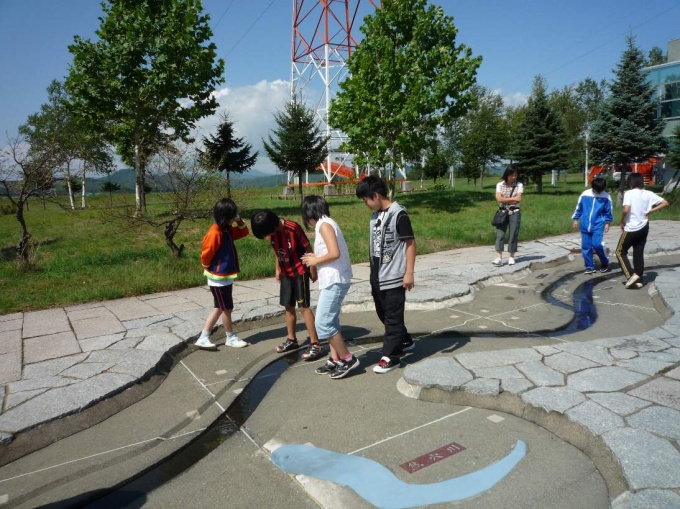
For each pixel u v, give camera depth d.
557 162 29.14
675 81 25.42
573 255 10.23
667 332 4.77
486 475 2.79
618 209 18.77
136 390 4.11
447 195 25.95
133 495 2.80
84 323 6.01
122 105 16.61
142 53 15.98
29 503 2.75
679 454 2.67
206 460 3.13
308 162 22.94
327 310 4.09
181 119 17.34
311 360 4.75
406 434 3.29
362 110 19.73
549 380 3.70
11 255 10.65
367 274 8.91
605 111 24.06
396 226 4.14
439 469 2.87
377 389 4.01
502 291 7.47
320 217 4.11
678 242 10.88
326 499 2.66
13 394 3.89
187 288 8.12
